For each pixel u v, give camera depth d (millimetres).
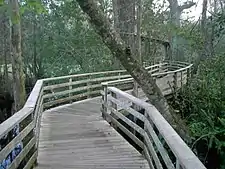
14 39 7910
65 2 17812
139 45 12398
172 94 9914
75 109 8719
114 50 4797
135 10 16094
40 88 6883
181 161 2232
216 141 6184
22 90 8109
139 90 9742
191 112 8414
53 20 18406
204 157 6570
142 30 19250
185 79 12102
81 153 4969
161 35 20453
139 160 4648
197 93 8609
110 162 4566
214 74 9250
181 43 21344
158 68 16859
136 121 5973
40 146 5324
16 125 3434
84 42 17906
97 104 9531
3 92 15672
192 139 6066
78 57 18016
